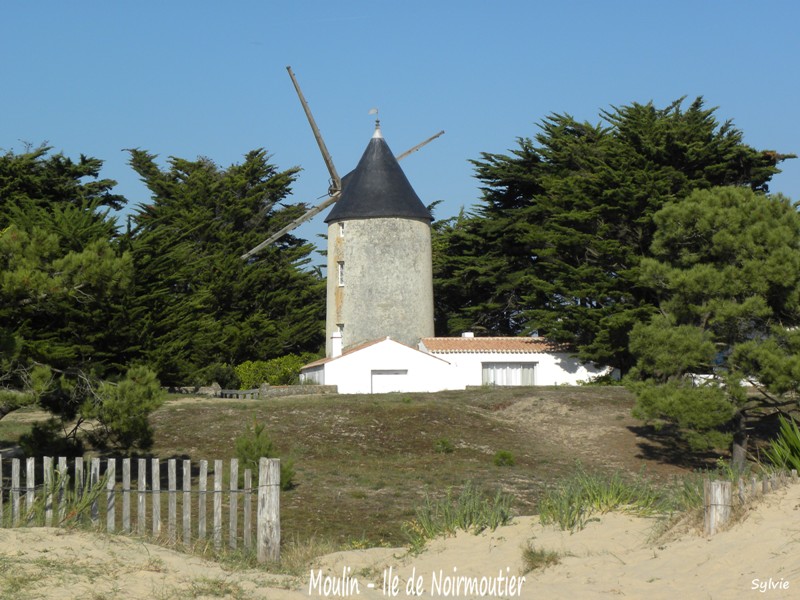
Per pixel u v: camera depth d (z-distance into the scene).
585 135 62.97
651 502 14.60
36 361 25.14
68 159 61.28
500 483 29.11
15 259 23.17
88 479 14.01
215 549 13.52
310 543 15.77
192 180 67.62
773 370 31.94
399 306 58.09
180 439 35.22
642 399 33.47
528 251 65.00
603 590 10.71
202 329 45.53
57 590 9.43
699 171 53.50
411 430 37.81
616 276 53.50
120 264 23.62
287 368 57.97
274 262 68.81
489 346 55.09
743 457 34.06
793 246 34.69
